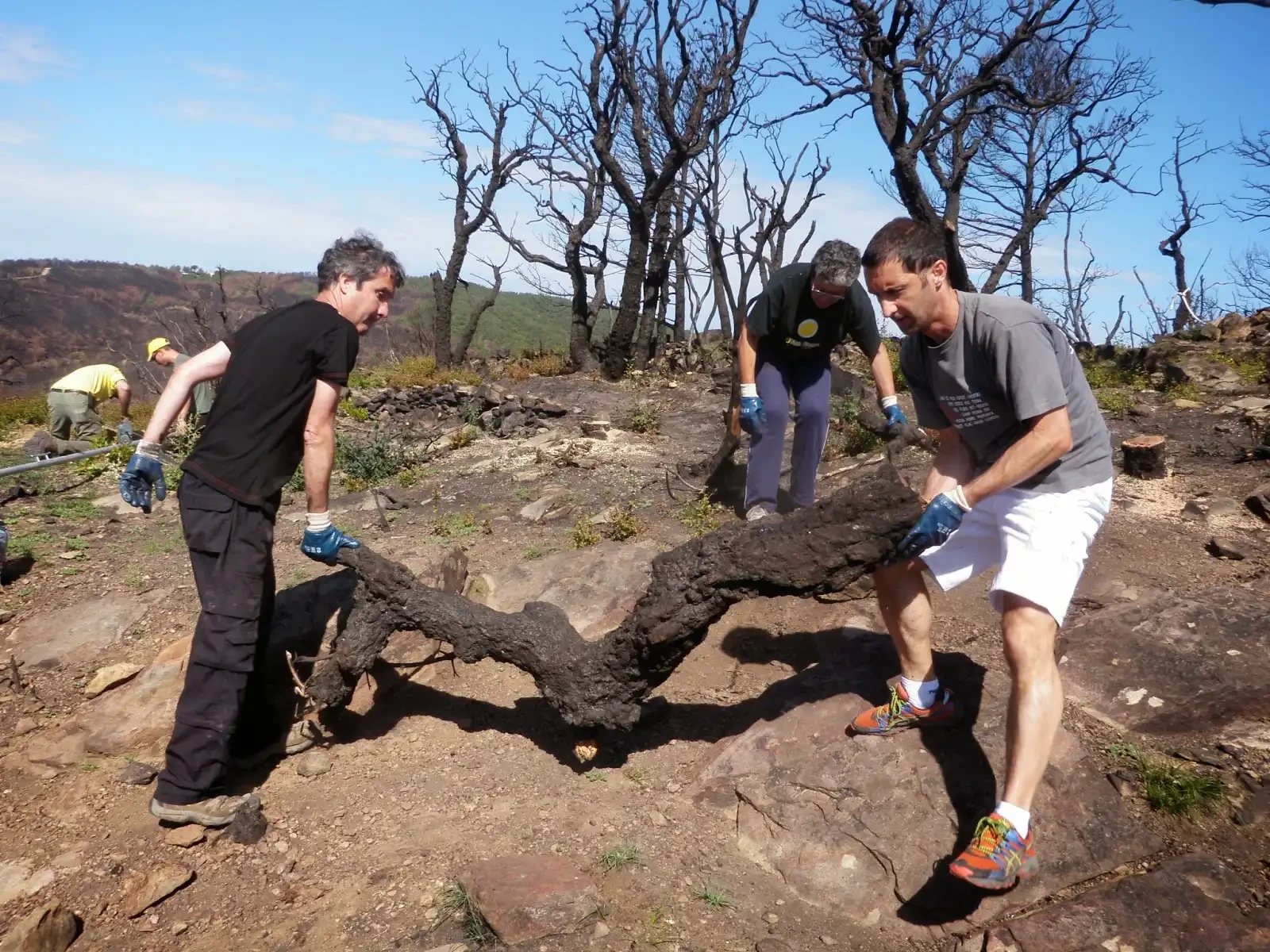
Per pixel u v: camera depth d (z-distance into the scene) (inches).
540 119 757.3
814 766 124.8
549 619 140.5
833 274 172.2
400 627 144.1
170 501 298.2
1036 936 99.3
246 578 132.3
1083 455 107.2
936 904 108.1
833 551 113.0
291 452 136.8
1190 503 218.4
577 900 107.1
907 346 118.9
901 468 263.9
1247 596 155.4
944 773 119.7
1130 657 143.4
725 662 164.4
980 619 166.6
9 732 163.0
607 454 328.5
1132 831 112.2
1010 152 856.3
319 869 124.0
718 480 256.8
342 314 140.2
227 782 142.9
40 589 221.6
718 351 597.9
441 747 148.5
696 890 113.3
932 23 572.4
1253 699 133.1
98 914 118.3
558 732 149.6
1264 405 335.6
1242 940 97.0
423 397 476.1
